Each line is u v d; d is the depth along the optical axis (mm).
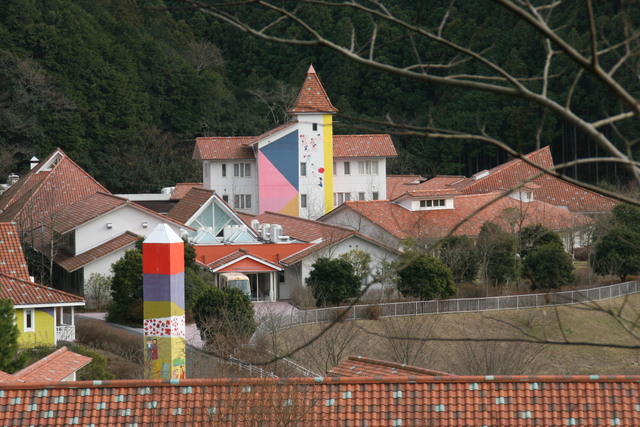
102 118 199375
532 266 94312
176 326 62312
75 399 35969
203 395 36219
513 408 35344
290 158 155750
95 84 197375
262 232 116875
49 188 126875
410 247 100125
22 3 192500
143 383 36594
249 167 163000
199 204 120438
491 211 122312
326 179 156875
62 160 134125
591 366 80062
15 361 55625
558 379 36156
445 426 34844
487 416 35094
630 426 34344
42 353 68812
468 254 99188
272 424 34281
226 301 74812
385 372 41688
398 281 92625
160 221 112125
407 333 71125
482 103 181625
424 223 114938
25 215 117250
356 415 35438
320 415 35500
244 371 49562
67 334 79125
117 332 83562
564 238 115188
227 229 116062
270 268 105812
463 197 128000
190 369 62812
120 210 110062
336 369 43750
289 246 109000
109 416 35344
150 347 62438
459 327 85500
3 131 182375
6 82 186250
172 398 36094
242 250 107500
